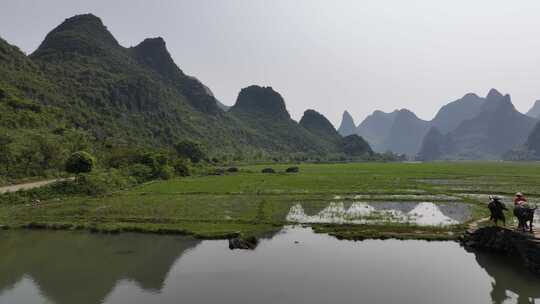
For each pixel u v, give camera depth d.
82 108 113.06
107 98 130.75
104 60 164.62
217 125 190.25
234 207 33.19
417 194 40.19
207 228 25.52
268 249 21.03
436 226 24.95
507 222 24.19
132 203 35.47
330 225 25.97
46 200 37.47
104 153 64.75
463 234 22.34
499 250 19.78
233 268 18.05
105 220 28.34
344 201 36.09
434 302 14.25
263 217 28.84
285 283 16.08
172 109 164.00
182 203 35.44
